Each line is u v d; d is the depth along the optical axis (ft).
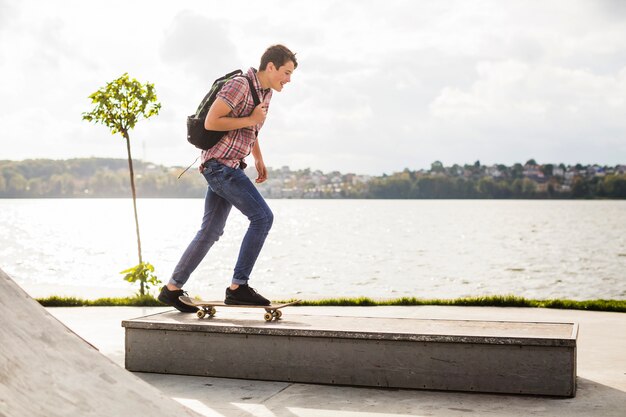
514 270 122.83
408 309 29.32
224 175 16.52
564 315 26.66
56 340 9.50
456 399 13.53
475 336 13.87
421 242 214.48
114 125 34.65
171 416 9.39
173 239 234.38
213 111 16.07
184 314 17.31
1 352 8.47
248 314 17.31
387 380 14.44
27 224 358.02
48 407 8.25
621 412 12.53
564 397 13.55
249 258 16.55
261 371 15.25
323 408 13.03
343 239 232.73
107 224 366.22
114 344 20.13
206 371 15.64
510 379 13.79
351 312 28.27
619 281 102.53
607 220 433.48
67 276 107.65
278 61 16.39
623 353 18.37
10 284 9.78
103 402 8.95
